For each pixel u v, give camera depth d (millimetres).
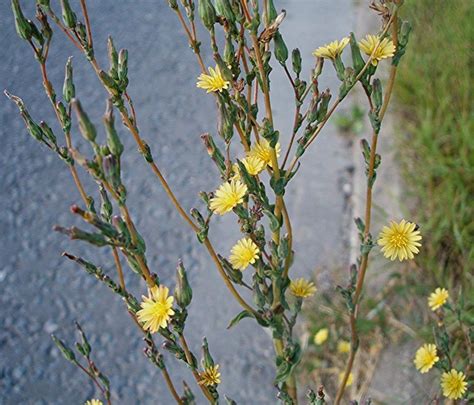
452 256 266
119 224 131
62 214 319
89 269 150
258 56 145
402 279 264
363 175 312
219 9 146
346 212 304
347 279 274
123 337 269
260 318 163
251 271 287
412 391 235
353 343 185
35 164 344
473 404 199
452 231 270
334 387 243
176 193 323
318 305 261
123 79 147
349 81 149
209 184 327
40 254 302
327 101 150
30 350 266
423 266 266
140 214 315
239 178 151
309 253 289
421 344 246
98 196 325
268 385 250
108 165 128
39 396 253
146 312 143
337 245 290
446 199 279
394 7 143
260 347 261
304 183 318
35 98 384
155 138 352
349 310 179
